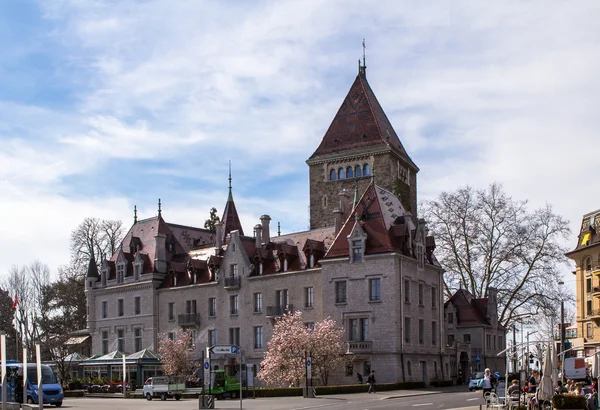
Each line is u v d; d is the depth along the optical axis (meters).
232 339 100.88
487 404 44.94
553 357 39.38
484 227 104.69
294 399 65.25
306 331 83.75
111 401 72.56
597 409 39.88
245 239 104.12
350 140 120.75
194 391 75.69
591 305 98.50
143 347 111.44
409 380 85.12
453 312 116.62
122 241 123.06
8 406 54.59
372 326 85.50
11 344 132.25
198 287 106.19
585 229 101.25
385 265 85.56
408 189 123.44
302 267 94.88
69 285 132.88
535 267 102.44
